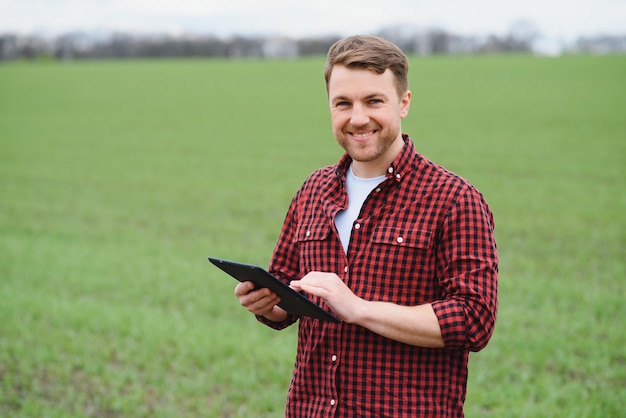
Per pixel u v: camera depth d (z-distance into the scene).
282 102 40.56
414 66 58.22
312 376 2.57
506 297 8.51
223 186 18.05
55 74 60.09
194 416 5.50
